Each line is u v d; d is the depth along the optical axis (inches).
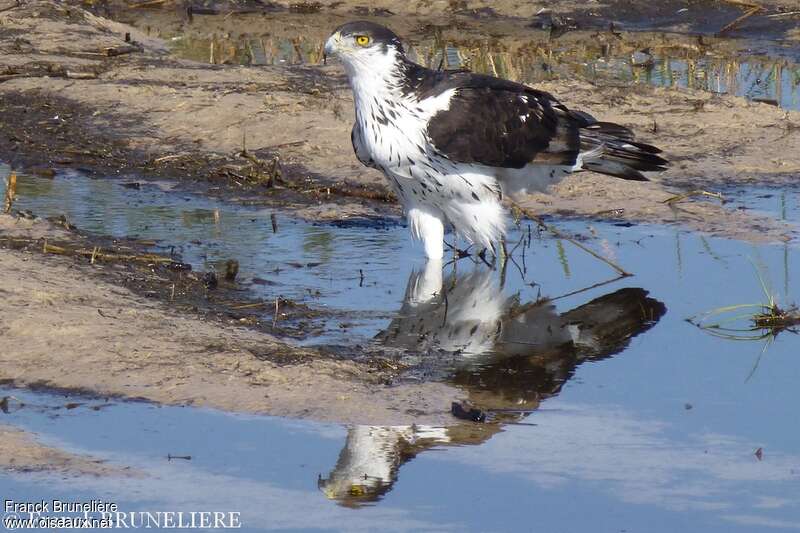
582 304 484.4
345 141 688.4
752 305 476.7
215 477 342.0
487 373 417.7
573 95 763.4
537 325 462.9
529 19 1019.9
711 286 499.8
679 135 699.4
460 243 556.1
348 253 538.3
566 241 557.0
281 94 761.0
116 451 355.3
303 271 511.8
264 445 359.9
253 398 385.7
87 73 805.9
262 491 336.2
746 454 358.3
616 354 437.4
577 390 404.5
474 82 507.2
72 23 938.7
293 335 440.1
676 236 561.0
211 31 999.6
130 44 903.1
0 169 655.1
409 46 932.0
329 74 823.1
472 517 323.0
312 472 345.4
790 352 438.3
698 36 959.0
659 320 469.1
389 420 375.2
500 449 359.9
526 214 556.1
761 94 791.7
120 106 746.8
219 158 673.0
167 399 384.8
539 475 344.5
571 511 326.3
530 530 316.5
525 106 514.9
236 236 556.7
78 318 432.1
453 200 515.8
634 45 930.7
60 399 384.5
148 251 523.5
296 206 604.7
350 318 460.8
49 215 575.5
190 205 604.4
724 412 386.9
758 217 582.6
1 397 384.2
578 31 988.6
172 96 758.5
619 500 331.6
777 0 995.3
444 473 345.7
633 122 717.9
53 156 674.2
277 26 1019.9
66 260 496.7
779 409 388.8
